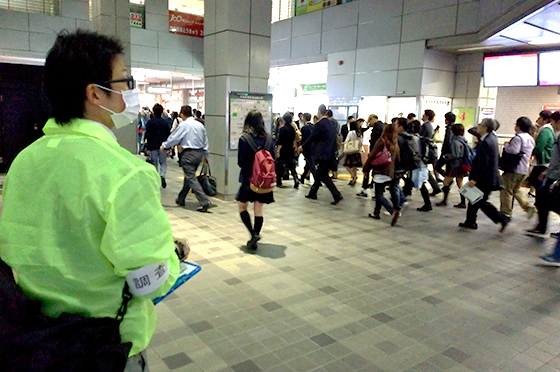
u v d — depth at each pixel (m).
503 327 3.54
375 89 13.72
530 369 2.95
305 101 18.11
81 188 1.13
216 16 8.04
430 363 2.97
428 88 12.62
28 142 9.98
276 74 19.22
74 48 1.25
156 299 1.38
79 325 1.14
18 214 1.18
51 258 1.13
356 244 5.72
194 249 5.25
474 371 2.90
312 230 6.33
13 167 1.24
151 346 3.04
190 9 19.59
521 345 3.27
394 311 3.77
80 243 1.14
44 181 1.16
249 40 8.08
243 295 3.97
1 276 1.13
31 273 1.14
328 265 4.87
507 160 7.04
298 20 16.48
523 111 13.00
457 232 6.50
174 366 2.81
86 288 1.16
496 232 6.58
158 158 9.30
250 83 8.24
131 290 1.21
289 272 4.60
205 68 8.54
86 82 1.26
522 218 7.56
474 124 12.91
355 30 14.23
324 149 8.01
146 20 18.36
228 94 7.88
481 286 4.42
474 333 3.43
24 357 1.05
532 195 9.60
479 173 6.40
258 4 8.09
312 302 3.88
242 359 2.93
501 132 13.55
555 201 5.60
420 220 7.20
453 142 8.12
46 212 1.14
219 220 6.68
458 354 3.10
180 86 23.00
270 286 4.21
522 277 4.71
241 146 5.02
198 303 3.77
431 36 12.08
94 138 1.23
